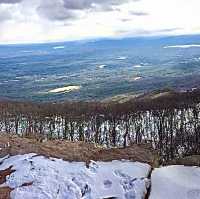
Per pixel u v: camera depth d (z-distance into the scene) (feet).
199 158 96.48
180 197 76.28
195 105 350.23
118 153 93.20
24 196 75.00
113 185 79.30
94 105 367.04
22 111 336.29
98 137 290.15
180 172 86.12
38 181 79.25
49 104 378.12
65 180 79.66
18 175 81.41
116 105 359.05
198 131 287.07
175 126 303.27
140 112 332.19
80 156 90.68
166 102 366.63
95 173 82.99
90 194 76.28
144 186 79.25
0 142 96.68
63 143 98.58
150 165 89.56
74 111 337.52
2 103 369.50
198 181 81.56
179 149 268.21
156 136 290.97
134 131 301.22
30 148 93.45
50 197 74.95
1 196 75.05
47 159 88.02
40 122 310.45
